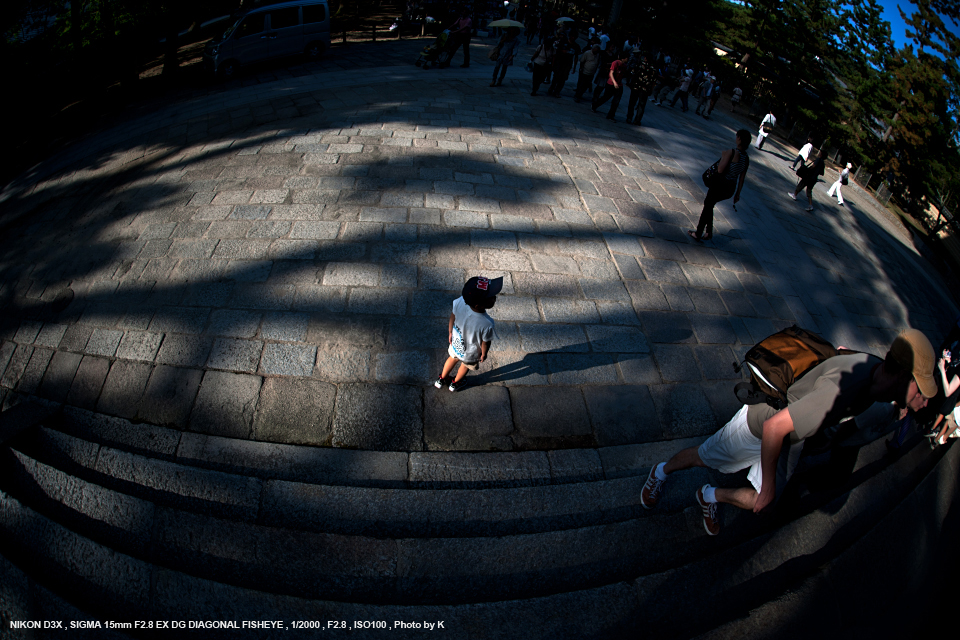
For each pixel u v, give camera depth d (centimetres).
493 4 2147
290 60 1448
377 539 304
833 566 320
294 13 1377
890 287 846
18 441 388
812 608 295
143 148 905
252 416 397
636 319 538
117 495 332
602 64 1170
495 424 407
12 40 1291
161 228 611
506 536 314
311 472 362
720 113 1975
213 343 451
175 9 1379
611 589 289
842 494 389
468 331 354
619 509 351
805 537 348
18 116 1292
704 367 498
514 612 273
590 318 526
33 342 484
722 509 356
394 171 732
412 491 342
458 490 345
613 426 423
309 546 302
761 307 617
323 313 482
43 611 285
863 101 2197
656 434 423
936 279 1263
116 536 318
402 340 463
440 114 987
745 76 2725
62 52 1351
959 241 1938
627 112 1247
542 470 379
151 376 430
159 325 473
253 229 594
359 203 648
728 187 644
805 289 696
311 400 408
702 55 2834
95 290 530
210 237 584
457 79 1284
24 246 669
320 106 1005
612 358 486
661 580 298
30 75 1338
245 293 502
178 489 343
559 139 957
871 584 323
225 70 1319
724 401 467
